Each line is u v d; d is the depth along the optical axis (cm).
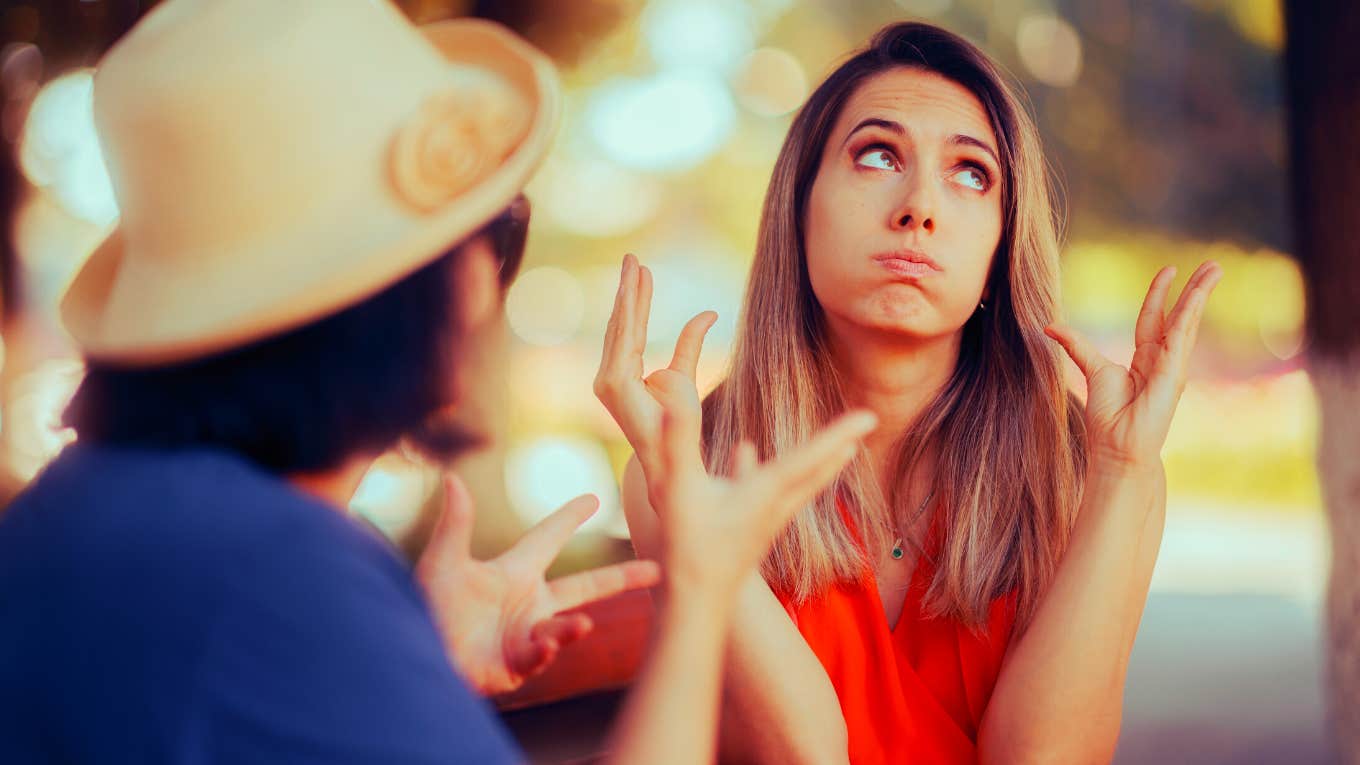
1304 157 245
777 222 140
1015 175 134
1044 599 124
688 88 1670
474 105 93
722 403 145
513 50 99
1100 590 121
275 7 92
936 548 135
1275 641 525
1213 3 1420
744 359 142
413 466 110
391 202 91
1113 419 124
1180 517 825
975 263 129
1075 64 1498
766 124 1711
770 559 133
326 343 90
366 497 415
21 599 84
